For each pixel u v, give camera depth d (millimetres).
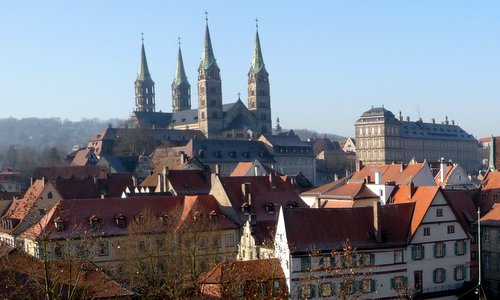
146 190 136375
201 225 88375
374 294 78438
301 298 58750
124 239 89062
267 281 57125
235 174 153250
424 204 84500
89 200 96688
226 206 102625
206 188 127312
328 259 75375
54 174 176750
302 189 145000
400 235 82062
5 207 121188
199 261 85125
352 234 79875
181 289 62156
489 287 90625
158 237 89188
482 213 101625
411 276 81688
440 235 84250
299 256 74812
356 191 103000
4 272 48906
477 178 185750
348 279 54312
